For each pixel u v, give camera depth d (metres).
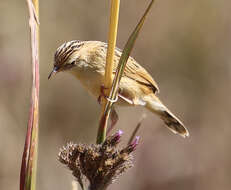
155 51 16.67
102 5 16.47
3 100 14.95
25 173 5.16
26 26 15.48
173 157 15.41
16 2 15.39
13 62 15.26
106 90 6.00
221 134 15.76
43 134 16.03
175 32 16.61
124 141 15.35
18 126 14.98
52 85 16.22
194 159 15.48
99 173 5.32
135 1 16.59
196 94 16.42
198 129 16.02
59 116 16.30
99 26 16.38
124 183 14.94
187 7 16.55
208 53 16.47
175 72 16.61
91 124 16.50
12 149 14.66
